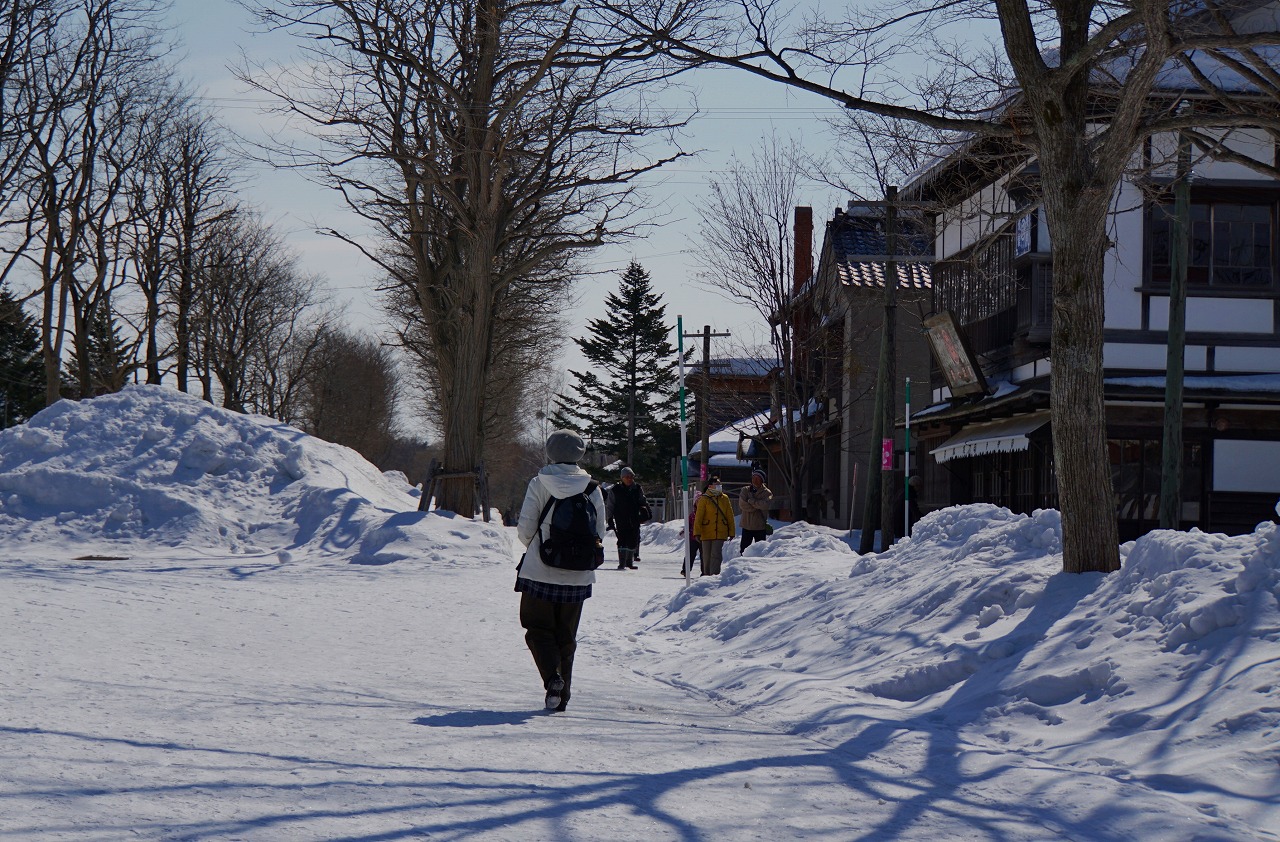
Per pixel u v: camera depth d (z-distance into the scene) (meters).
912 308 38.19
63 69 37.91
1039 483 26.48
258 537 25.22
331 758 5.96
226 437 28.20
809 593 12.32
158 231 47.56
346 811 4.88
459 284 29.56
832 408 42.75
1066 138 9.84
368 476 31.38
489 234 28.61
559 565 8.27
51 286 38.91
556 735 6.98
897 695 8.48
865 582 11.73
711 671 10.50
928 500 35.22
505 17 26.64
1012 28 9.84
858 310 39.16
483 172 28.20
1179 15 12.63
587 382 100.94
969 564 10.56
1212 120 9.88
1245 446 25.83
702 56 11.09
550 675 8.07
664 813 5.13
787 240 38.59
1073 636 8.05
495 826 4.76
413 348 42.94
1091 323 9.62
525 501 8.51
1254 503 25.81
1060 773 5.99
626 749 6.64
